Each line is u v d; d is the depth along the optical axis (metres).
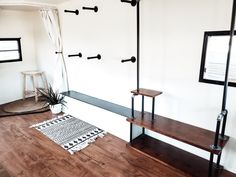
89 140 2.68
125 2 2.34
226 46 1.82
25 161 2.26
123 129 2.66
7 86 4.37
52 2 3.37
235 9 1.53
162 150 2.38
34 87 4.62
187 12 2.00
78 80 3.65
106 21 2.82
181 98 2.26
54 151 2.45
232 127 1.92
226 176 1.98
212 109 2.04
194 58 2.05
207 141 1.84
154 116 2.47
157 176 2.01
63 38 3.69
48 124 3.20
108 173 2.05
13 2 3.24
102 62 3.07
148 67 2.48
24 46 4.53
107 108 2.88
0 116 3.57
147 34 2.38
